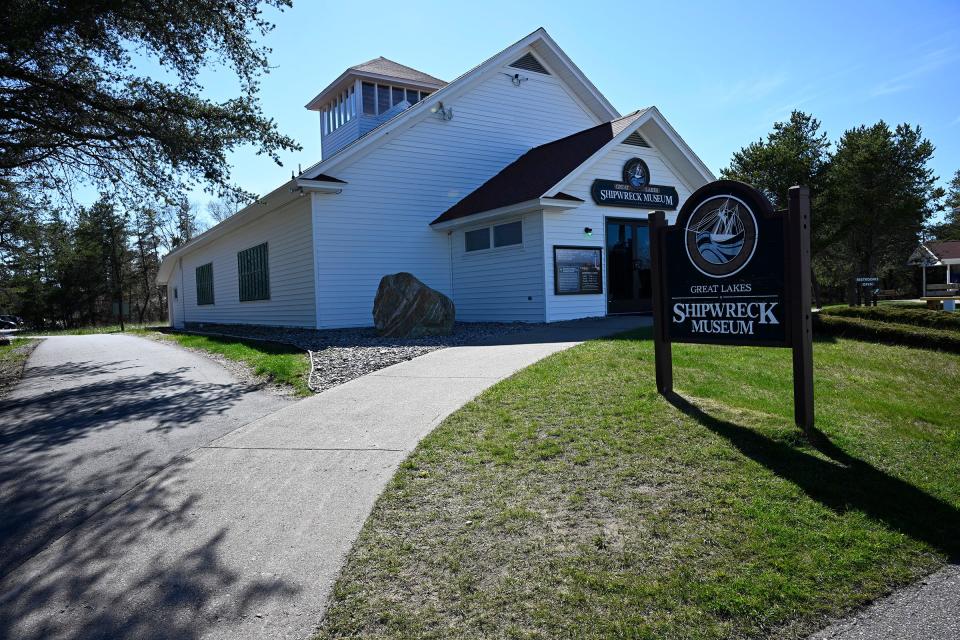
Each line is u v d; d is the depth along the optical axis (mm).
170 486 4566
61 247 23219
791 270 4898
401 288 12836
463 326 14570
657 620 2777
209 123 11945
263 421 6113
